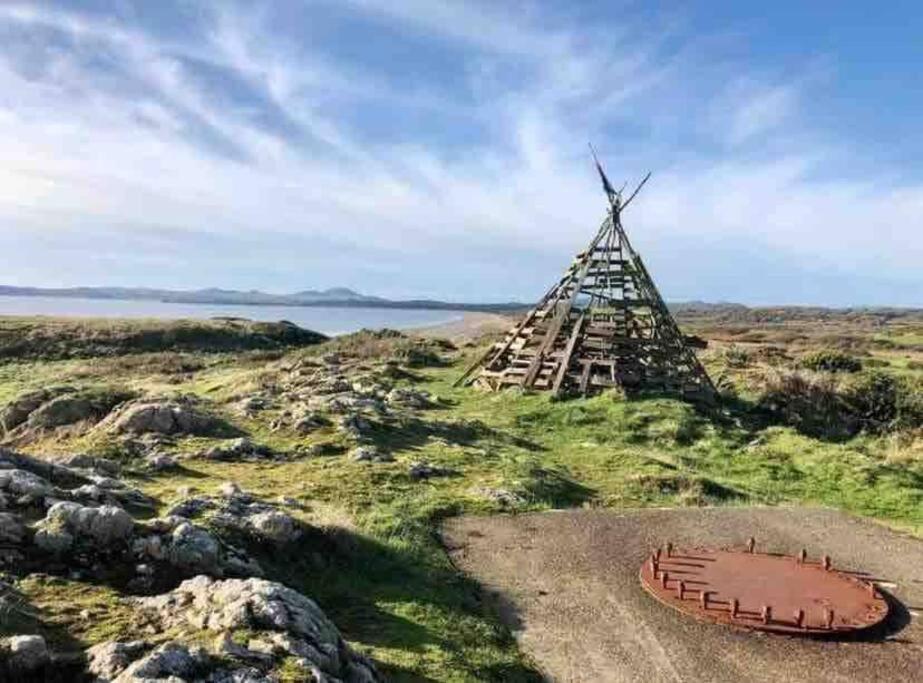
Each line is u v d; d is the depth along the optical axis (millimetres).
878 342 61656
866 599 9406
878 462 18953
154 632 5594
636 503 14000
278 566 8508
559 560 10562
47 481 8477
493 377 26500
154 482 12008
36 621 5590
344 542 9445
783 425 24000
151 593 6684
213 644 5305
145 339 56219
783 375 28312
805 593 9539
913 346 58406
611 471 16516
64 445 14852
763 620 8656
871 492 16469
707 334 70750
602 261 27344
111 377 36531
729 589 9570
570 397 23938
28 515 7445
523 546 11070
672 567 10320
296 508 11008
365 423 17125
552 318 27078
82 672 4941
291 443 15570
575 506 13648
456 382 27734
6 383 36219
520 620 8695
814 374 29328
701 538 11750
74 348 52406
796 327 104062
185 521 7672
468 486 13727
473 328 87188
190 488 11125
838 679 7555
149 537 7215
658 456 18328
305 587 8336
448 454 15914
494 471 14867
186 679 4801
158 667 4785
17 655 4855
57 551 6762
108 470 12195
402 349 36688
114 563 6914
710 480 15547
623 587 9672
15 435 18438
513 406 23312
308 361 32875
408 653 7129
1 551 6551
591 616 8820
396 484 13336
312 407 18344
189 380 31062
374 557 9617
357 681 5781
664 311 27469
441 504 12516
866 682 7508
